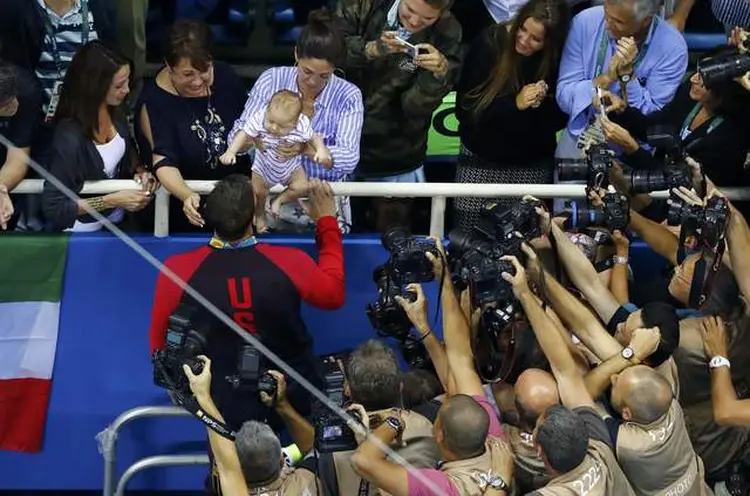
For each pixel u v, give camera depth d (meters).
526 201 17.64
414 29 19.11
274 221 19.02
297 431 17.84
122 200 18.25
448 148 23.55
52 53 20.41
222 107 18.95
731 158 19.41
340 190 18.19
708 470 18.94
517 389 16.97
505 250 17.16
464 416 15.95
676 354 18.53
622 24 18.77
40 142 18.66
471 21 24.59
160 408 18.94
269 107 17.47
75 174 18.20
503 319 17.11
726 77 18.23
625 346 17.58
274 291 17.08
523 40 19.22
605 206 17.97
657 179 18.00
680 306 19.28
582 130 19.56
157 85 18.75
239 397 17.33
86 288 18.91
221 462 16.20
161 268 17.38
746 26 21.33
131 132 19.58
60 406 19.48
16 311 18.89
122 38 21.66
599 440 16.41
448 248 18.56
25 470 19.81
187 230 19.64
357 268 19.16
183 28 18.12
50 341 19.12
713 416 18.34
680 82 19.88
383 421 16.39
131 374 19.42
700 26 24.59
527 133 20.20
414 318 17.53
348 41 19.64
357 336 19.52
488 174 20.70
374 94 20.09
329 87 18.62
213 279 17.03
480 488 15.96
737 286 18.31
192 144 18.64
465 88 20.14
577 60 19.42
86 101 18.12
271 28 24.70
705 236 17.62
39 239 18.56
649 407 16.38
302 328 17.77
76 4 20.28
